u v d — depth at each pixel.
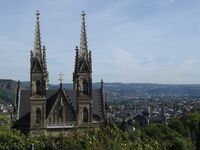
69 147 91.50
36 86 136.38
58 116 136.88
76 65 139.38
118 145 83.31
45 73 137.00
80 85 138.62
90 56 139.75
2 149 108.00
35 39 137.25
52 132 135.62
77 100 137.88
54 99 138.50
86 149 85.06
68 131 136.25
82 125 137.38
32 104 135.50
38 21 138.38
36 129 135.00
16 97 143.25
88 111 138.62
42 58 137.25
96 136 86.44
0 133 111.56
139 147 86.44
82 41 140.00
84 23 140.62
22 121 138.25
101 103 144.88
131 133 92.62
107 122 142.25
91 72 139.12
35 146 104.19
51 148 101.12
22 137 113.62
